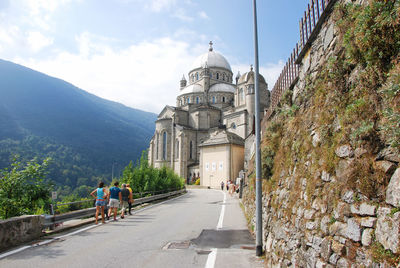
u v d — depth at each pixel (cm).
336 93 491
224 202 2411
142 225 1287
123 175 2589
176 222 1372
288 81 934
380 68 387
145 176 2584
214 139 5144
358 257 337
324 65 595
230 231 1150
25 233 924
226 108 6825
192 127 7062
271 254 684
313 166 528
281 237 633
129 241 966
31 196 1233
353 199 373
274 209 759
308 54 734
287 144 756
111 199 1427
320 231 438
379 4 397
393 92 337
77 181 12394
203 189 4719
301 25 782
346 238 370
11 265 679
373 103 383
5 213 1191
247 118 5669
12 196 1209
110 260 739
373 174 344
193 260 754
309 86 686
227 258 773
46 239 973
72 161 15438
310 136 587
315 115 588
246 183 2058
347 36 462
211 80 7756
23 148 14875
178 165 6625
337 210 403
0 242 810
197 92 7550
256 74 866
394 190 301
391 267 279
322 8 636
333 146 456
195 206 2106
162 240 988
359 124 400
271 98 1225
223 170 4809
